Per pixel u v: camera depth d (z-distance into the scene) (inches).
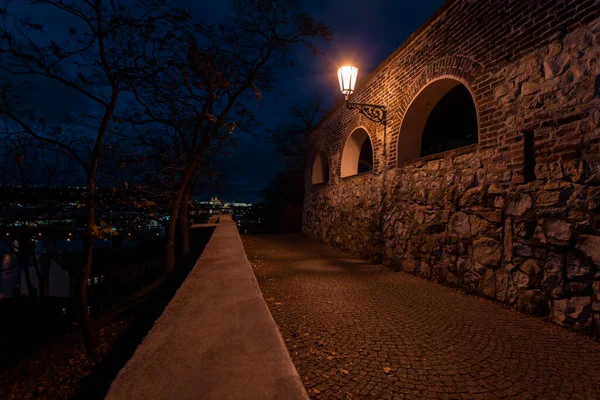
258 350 55.9
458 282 177.2
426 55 210.1
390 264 247.9
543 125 130.4
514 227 143.0
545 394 75.5
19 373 133.7
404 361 92.2
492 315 133.6
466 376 83.8
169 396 41.1
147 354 54.2
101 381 113.8
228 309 80.4
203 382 44.8
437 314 135.0
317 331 116.0
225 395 41.5
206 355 53.8
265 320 72.0
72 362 135.2
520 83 141.6
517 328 118.6
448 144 328.5
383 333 113.9
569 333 113.7
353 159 368.2
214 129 211.0
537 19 134.4
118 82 135.0
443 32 194.1
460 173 178.4
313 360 93.0
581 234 115.0
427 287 182.7
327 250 354.3
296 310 140.9
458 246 178.1
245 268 136.4
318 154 468.1
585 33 115.5
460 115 302.5
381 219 265.3
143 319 173.6
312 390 76.9
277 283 192.9
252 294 95.0
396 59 248.5
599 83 110.7
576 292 116.0
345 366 89.4
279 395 41.6
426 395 74.9
